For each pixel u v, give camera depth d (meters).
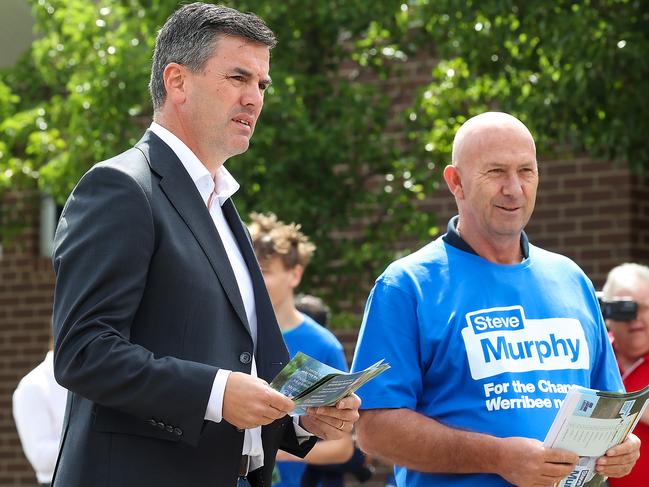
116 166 4.41
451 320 5.38
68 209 4.39
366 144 12.41
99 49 12.27
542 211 13.95
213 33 4.61
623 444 5.22
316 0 11.98
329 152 11.98
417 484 5.41
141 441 4.29
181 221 4.47
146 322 4.36
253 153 11.74
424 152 12.52
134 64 12.02
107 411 4.31
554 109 10.48
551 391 5.29
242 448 4.48
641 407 5.11
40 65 12.90
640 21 10.30
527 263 5.57
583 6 10.16
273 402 4.17
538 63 10.77
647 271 7.66
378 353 5.41
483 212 5.48
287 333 7.91
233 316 4.50
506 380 5.27
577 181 13.77
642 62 9.97
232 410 4.17
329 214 12.20
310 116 12.34
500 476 5.21
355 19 12.03
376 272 12.45
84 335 4.17
